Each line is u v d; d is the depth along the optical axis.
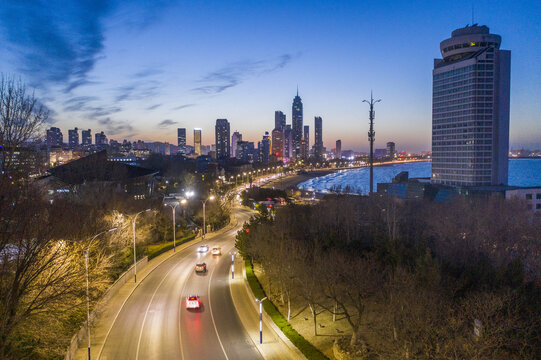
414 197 167.38
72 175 86.19
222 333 39.12
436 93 185.25
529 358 26.33
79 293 39.16
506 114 167.50
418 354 27.27
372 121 125.31
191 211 114.12
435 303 29.80
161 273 60.84
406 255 47.47
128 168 109.69
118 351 35.16
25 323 32.59
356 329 34.19
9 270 32.56
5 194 29.22
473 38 169.62
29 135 30.23
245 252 65.69
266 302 46.38
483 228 80.31
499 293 33.41
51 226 34.62
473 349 25.16
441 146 183.25
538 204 135.38
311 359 31.80
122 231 61.03
